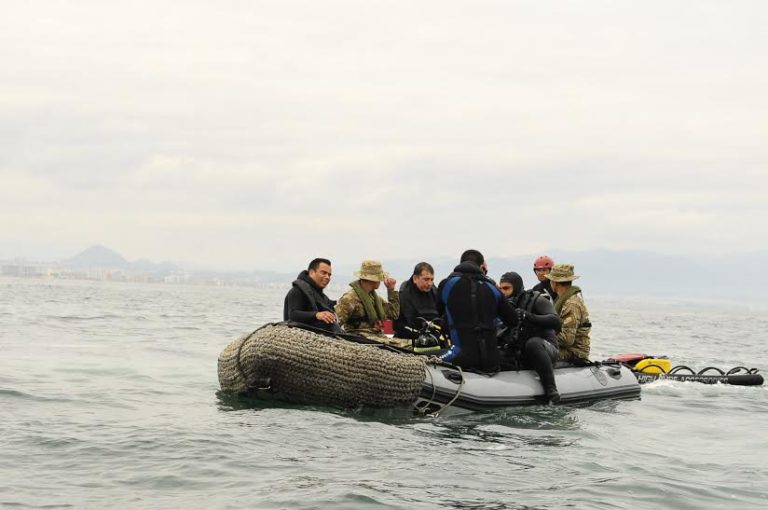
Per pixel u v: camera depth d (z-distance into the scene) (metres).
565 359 10.55
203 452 6.76
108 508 5.39
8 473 6.07
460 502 5.67
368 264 9.84
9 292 52.78
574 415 8.99
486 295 9.16
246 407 8.84
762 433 8.66
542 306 9.59
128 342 16.88
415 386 8.48
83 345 15.79
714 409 10.21
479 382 8.95
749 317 100.19
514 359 9.77
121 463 6.43
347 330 9.78
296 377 8.63
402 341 9.56
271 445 7.04
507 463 6.76
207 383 10.80
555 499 5.80
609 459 7.05
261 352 8.65
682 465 6.99
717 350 23.94
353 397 8.48
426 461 6.70
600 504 5.73
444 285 9.26
